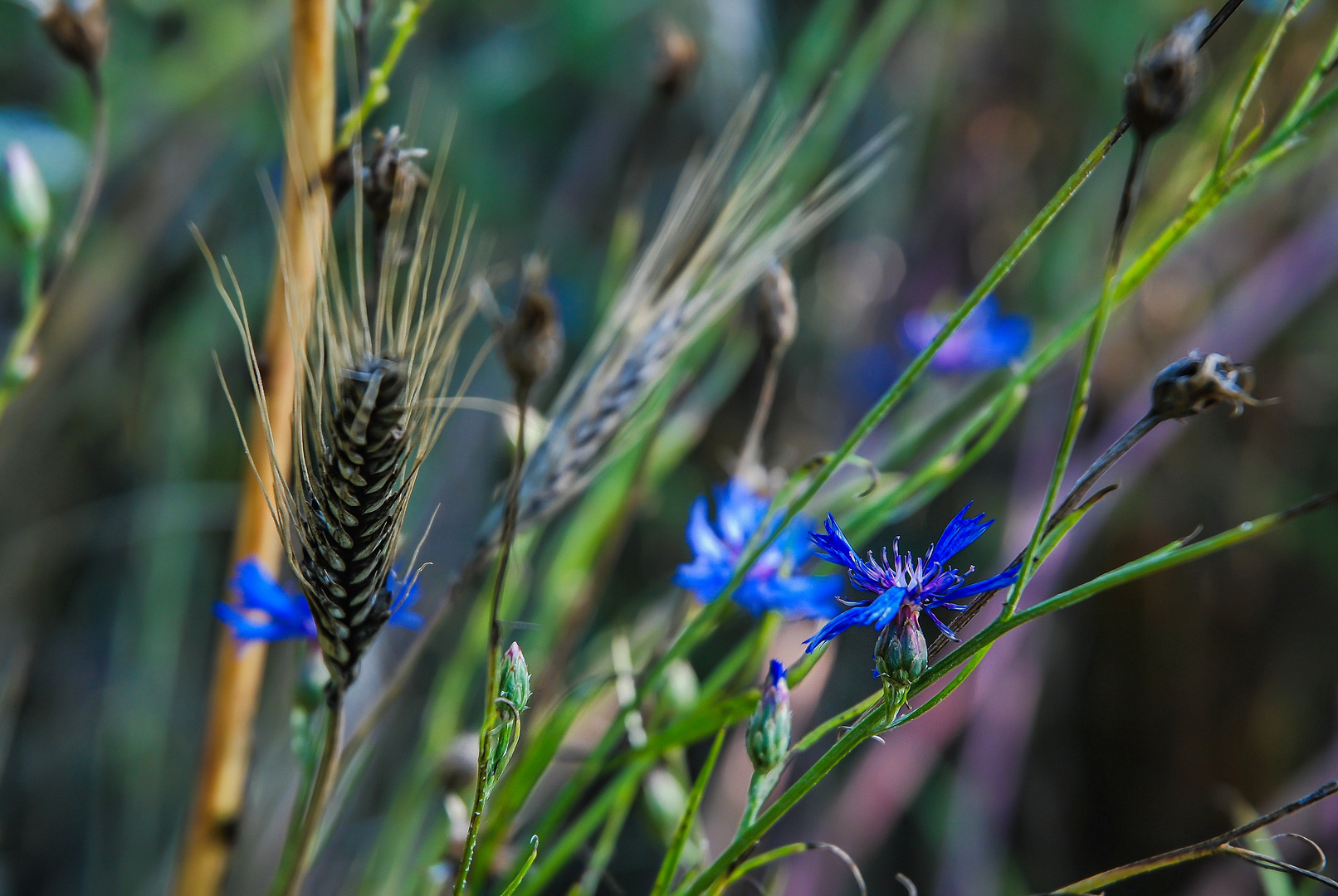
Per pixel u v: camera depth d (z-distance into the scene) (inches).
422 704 43.9
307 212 26.7
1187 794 56.4
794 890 42.4
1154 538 57.9
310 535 24.4
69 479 48.8
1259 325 49.3
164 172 46.1
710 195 29.0
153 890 43.3
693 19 48.5
